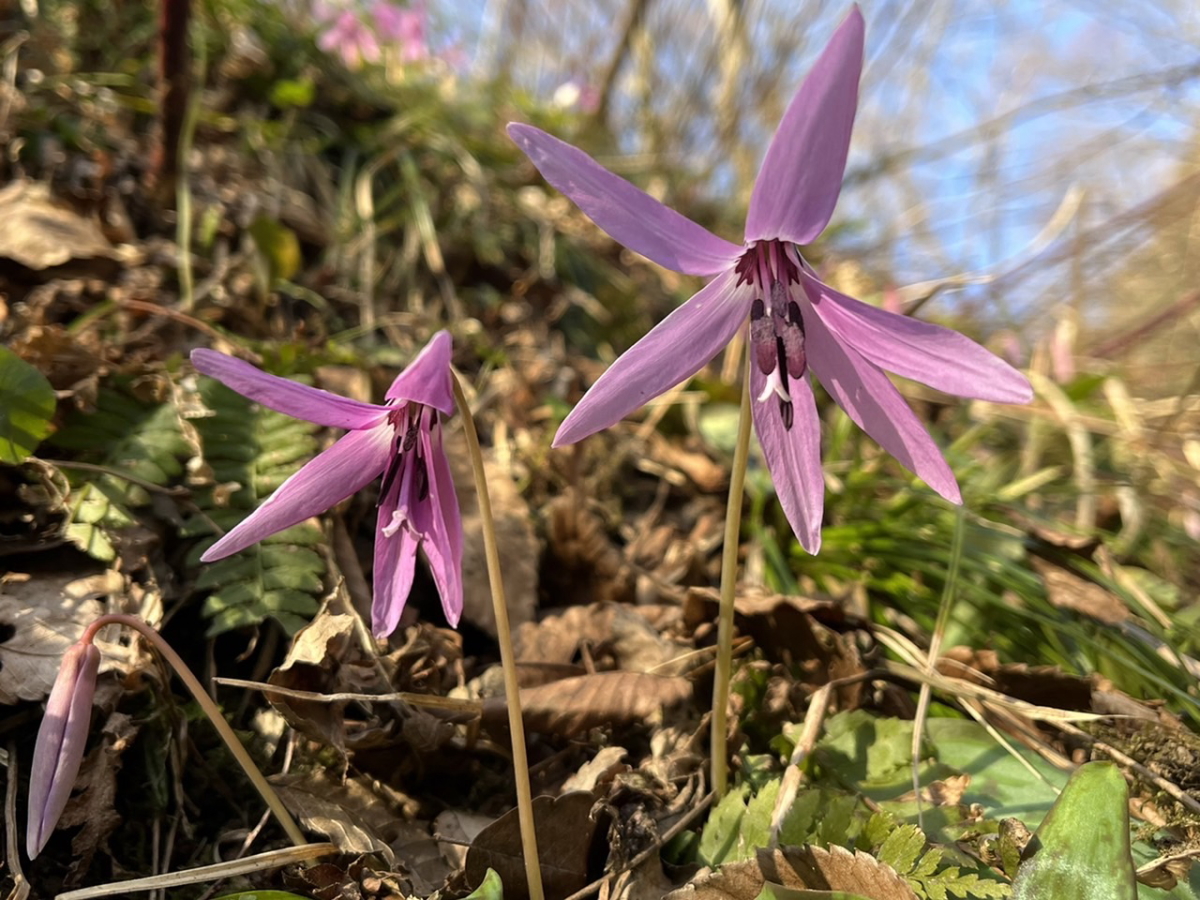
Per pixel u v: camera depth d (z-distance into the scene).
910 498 0.36
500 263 0.52
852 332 0.18
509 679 0.17
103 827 0.19
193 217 0.40
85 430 0.26
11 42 0.42
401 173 0.53
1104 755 0.24
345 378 0.34
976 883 0.16
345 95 0.55
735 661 0.27
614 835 0.20
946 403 0.56
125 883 0.17
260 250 0.35
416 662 0.25
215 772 0.21
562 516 0.32
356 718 0.23
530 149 0.15
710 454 0.42
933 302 0.72
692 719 0.25
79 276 0.34
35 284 0.33
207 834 0.20
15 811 0.19
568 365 0.46
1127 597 0.33
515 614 0.29
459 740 0.23
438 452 0.17
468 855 0.18
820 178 0.15
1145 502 0.46
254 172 0.46
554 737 0.24
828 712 0.25
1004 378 0.16
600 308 0.52
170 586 0.24
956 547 0.30
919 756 0.23
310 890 0.19
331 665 0.22
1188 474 0.47
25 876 0.19
